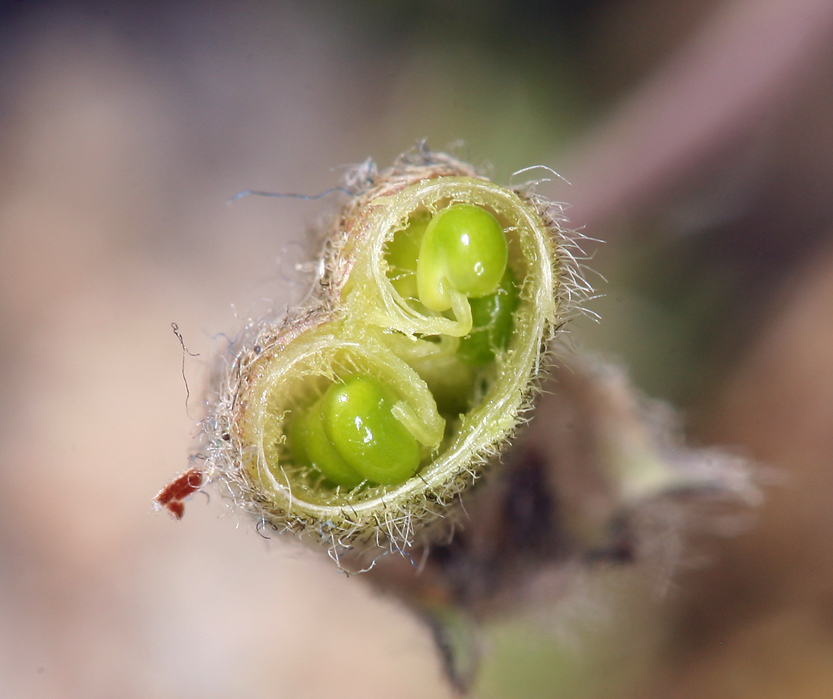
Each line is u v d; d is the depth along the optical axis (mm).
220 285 57
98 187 58
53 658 51
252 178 58
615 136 52
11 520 53
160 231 57
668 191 51
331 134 58
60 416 55
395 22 58
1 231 57
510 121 54
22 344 56
